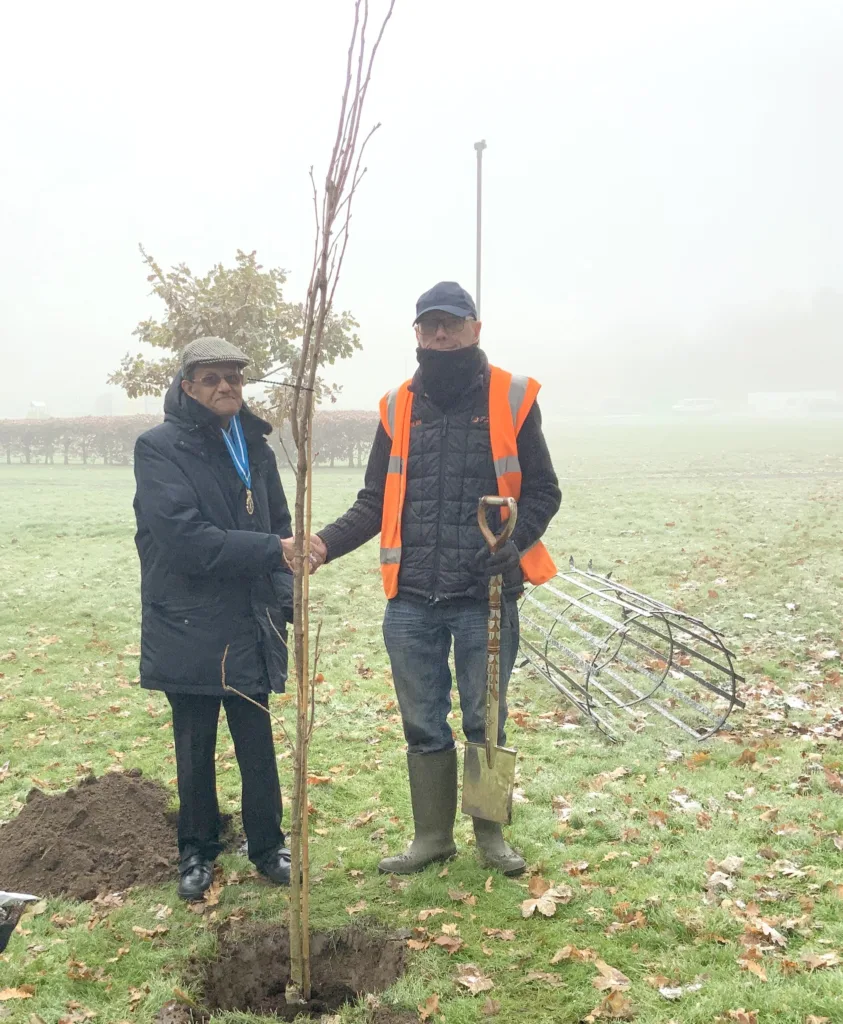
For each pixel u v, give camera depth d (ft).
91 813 12.50
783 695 18.13
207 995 9.32
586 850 11.85
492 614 10.28
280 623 11.04
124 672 21.95
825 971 8.88
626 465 81.35
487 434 10.70
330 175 7.68
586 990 8.84
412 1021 8.49
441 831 11.46
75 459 116.57
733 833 12.11
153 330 30.27
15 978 9.44
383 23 7.39
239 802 13.79
